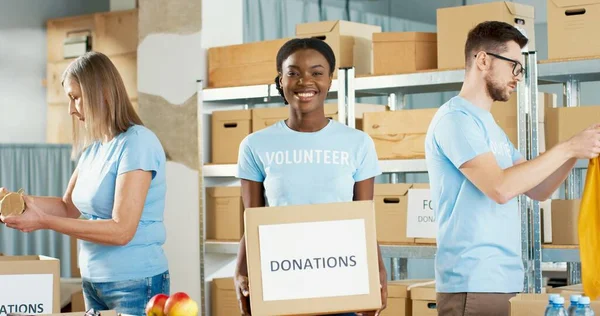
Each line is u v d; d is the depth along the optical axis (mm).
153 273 2748
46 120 6871
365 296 2092
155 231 2773
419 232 3793
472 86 2727
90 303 2775
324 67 2381
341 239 2102
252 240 2082
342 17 8156
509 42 2678
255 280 2070
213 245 4430
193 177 4523
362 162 2438
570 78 3848
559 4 3545
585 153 2502
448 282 2639
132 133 2709
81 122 2785
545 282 5922
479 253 2596
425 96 8930
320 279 2084
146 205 2754
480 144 2588
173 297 1989
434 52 3955
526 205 3508
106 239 2617
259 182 2455
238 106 4824
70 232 2574
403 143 3877
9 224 2518
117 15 6391
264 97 4457
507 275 2625
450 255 2641
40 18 6863
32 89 6797
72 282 4828
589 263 2432
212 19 4621
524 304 2105
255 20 7270
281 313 2062
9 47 6668
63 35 6711
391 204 3881
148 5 4703
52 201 2955
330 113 4051
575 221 3506
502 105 3650
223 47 4492
